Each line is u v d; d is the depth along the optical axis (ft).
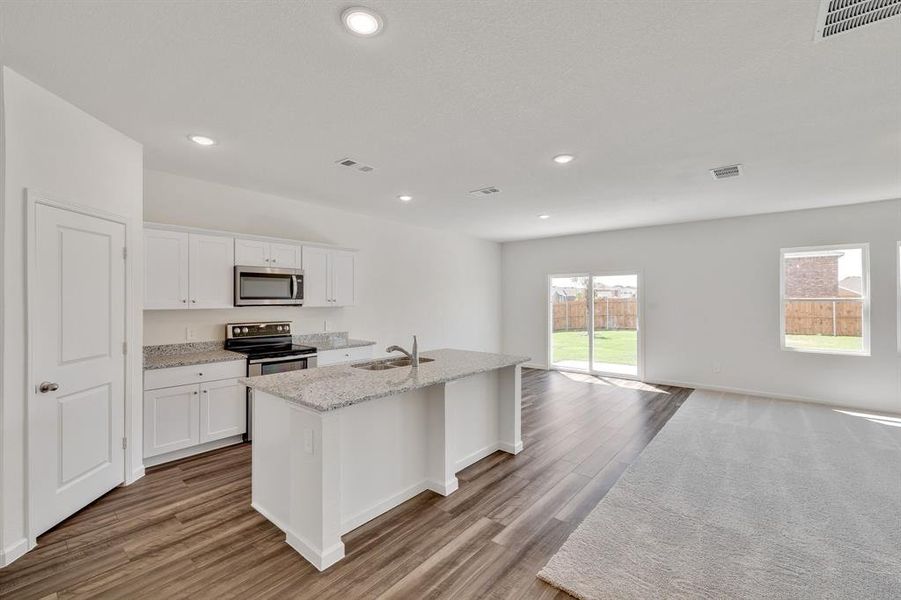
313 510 7.03
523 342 26.73
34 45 6.32
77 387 8.36
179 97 7.97
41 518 7.53
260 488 8.59
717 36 6.08
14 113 7.00
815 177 12.94
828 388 17.29
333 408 6.73
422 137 9.86
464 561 7.07
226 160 11.46
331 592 6.30
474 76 7.21
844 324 17.16
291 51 6.49
